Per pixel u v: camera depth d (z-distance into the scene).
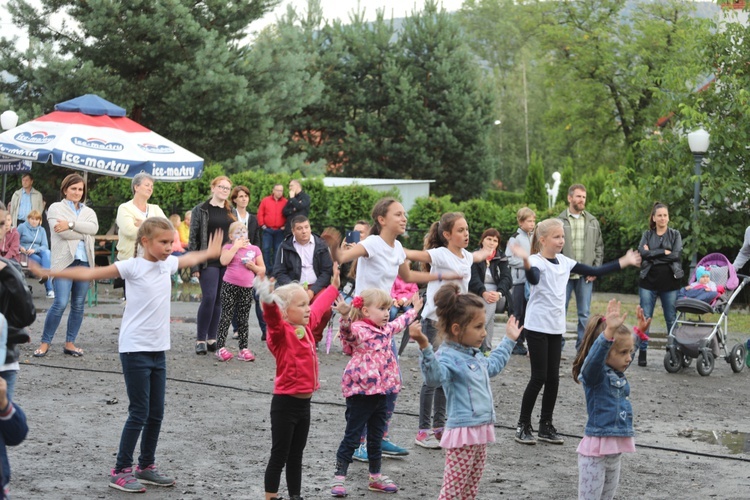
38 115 27.70
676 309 12.44
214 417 8.77
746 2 21.38
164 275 6.63
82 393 9.55
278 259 11.53
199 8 32.06
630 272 23.41
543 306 8.03
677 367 12.34
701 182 20.23
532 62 70.94
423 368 5.71
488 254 8.07
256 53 33.12
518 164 67.19
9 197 27.95
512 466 7.44
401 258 7.43
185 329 14.58
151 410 6.66
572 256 13.30
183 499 6.34
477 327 5.92
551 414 8.23
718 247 20.22
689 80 21.33
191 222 11.94
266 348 12.99
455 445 5.79
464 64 48.50
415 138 46.03
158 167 16.98
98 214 25.14
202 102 30.31
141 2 29.83
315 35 49.59
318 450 7.75
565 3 50.53
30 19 30.06
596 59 48.38
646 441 8.43
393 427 8.66
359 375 6.56
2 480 4.13
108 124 17.20
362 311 6.73
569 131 51.75
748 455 7.97
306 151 47.62
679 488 6.95
